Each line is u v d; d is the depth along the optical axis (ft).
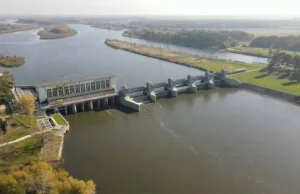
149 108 546.26
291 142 411.75
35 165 278.26
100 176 326.03
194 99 603.67
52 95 507.30
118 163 353.72
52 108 488.44
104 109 536.42
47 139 389.80
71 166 344.69
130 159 363.76
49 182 253.03
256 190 308.60
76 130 447.42
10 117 431.84
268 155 377.50
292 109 545.44
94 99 529.04
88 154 373.20
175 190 305.12
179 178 326.44
